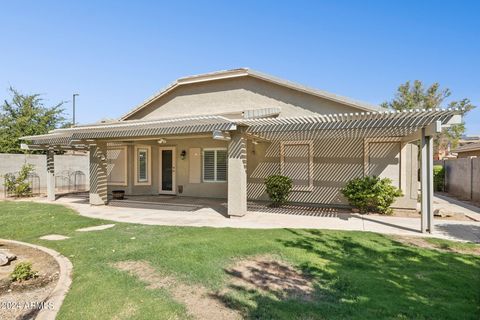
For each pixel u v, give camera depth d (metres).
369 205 12.28
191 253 6.51
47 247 7.46
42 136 14.89
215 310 4.11
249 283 5.05
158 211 12.77
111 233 8.59
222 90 16.05
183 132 11.23
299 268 5.75
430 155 8.77
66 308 4.22
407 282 5.08
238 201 10.98
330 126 9.38
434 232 8.71
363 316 3.93
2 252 6.73
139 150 18.38
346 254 6.60
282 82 14.21
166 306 4.20
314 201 13.98
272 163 14.93
